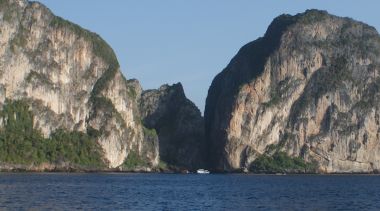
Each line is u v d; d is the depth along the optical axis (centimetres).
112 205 11881
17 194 13175
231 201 13812
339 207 12219
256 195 15988
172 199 14212
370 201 13938
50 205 11162
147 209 11431
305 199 14412
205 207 12175
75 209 10681
